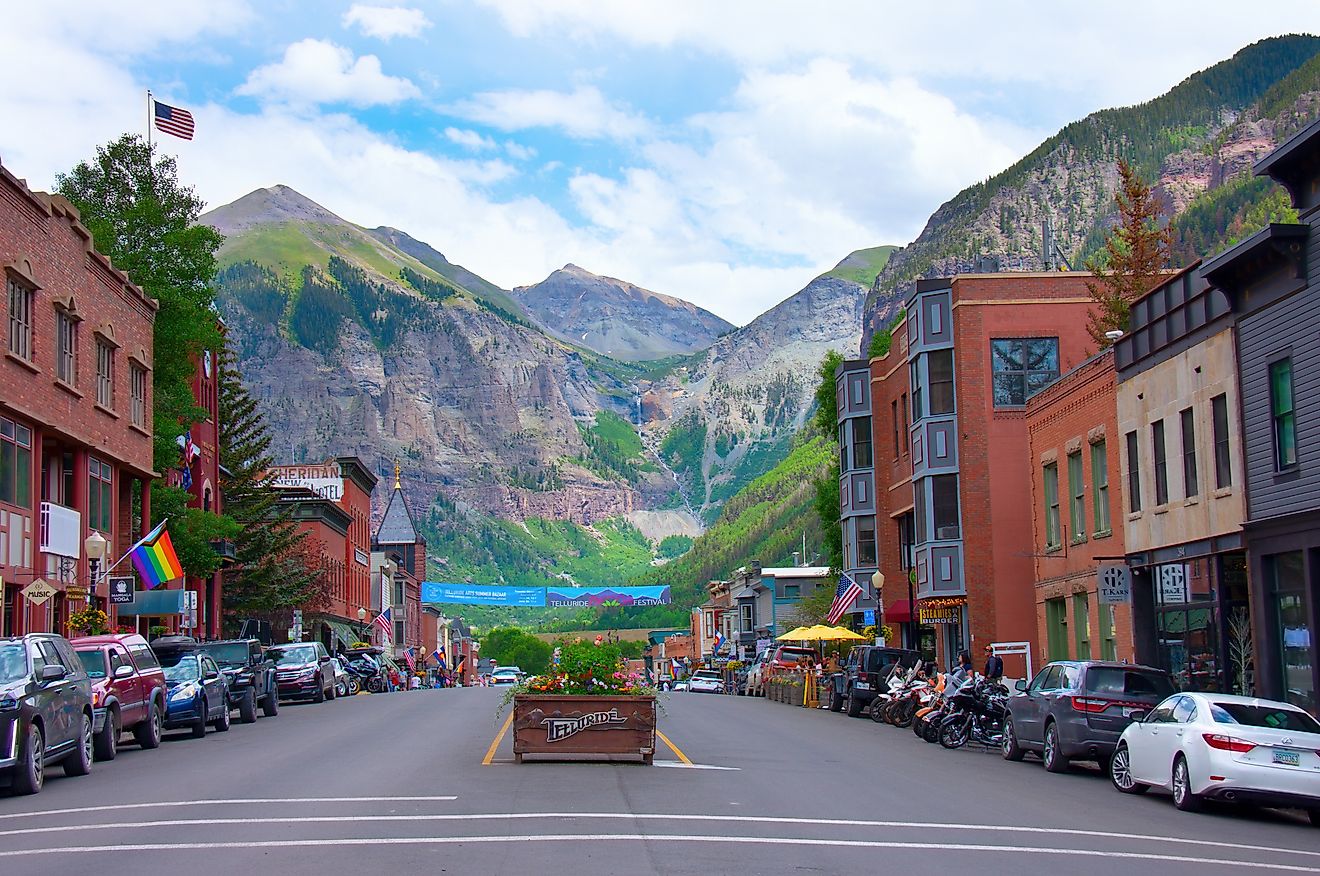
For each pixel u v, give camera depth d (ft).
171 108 165.58
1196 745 58.85
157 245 161.17
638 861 40.04
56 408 122.31
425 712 132.87
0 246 110.52
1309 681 81.30
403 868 38.29
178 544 162.09
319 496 271.28
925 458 150.10
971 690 96.22
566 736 72.90
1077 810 58.44
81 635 114.21
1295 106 600.39
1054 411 127.85
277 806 53.36
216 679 107.96
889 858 42.14
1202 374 94.63
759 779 66.85
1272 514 85.25
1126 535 108.17
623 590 316.19
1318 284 80.28
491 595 307.99
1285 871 42.80
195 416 169.17
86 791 61.72
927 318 151.33
